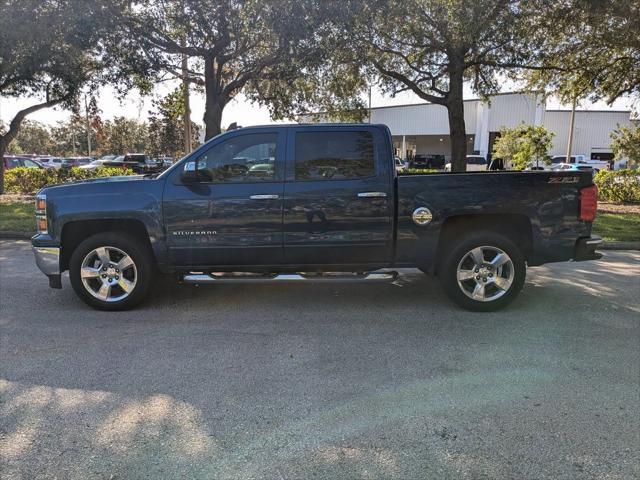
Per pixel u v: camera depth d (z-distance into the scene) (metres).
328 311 5.52
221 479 2.63
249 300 5.95
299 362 4.14
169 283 6.70
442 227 5.41
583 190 5.32
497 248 5.34
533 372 3.94
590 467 2.73
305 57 12.48
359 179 5.24
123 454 2.85
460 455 2.84
